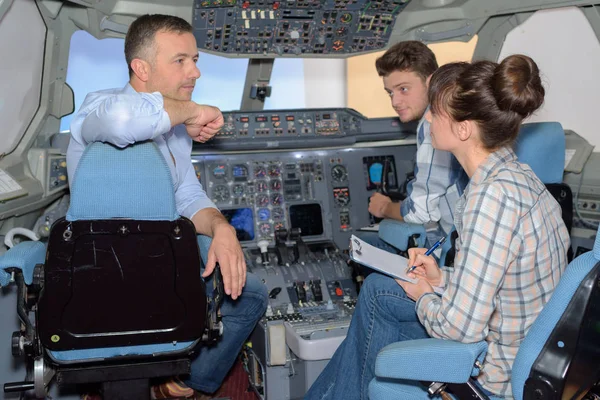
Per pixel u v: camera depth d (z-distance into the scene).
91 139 1.95
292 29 3.52
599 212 3.41
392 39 3.82
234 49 3.57
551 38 3.55
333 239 3.78
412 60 2.97
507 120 1.70
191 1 3.26
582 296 1.53
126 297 1.97
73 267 1.91
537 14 3.55
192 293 2.01
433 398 1.81
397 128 3.80
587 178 3.46
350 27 3.60
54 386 2.84
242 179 3.68
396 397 1.85
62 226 1.87
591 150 3.48
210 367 2.74
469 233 1.67
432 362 1.64
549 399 1.56
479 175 1.76
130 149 1.88
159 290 1.99
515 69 1.67
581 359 1.59
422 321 1.79
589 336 1.58
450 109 1.74
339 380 2.27
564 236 1.82
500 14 3.67
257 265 3.48
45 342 1.96
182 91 2.41
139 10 3.29
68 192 3.57
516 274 1.71
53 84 3.36
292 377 2.80
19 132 3.18
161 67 2.34
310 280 3.40
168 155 2.47
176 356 2.10
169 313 2.02
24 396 2.78
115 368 2.09
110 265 1.93
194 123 2.07
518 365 1.61
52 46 3.16
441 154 2.76
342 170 3.83
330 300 3.28
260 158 3.72
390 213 3.29
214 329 2.17
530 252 1.68
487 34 3.90
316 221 3.76
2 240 3.12
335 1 3.38
